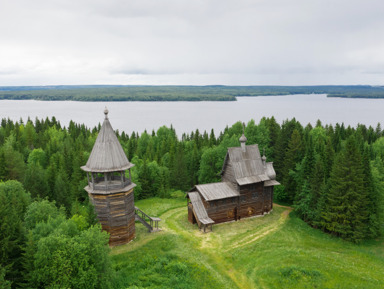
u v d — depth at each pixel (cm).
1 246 2480
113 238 3722
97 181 3997
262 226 4584
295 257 3512
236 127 9294
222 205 4675
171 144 10450
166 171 7669
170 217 4962
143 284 2897
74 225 2820
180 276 3042
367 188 4197
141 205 5597
